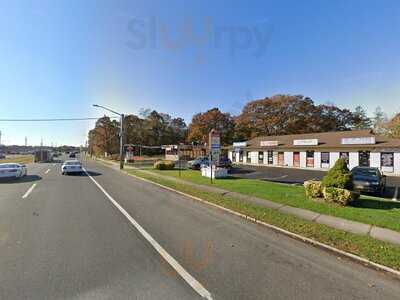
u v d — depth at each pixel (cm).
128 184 1877
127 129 8200
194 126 7731
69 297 415
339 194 1062
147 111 9294
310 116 6144
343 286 460
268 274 501
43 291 431
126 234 729
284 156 4162
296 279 483
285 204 1091
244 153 4972
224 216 952
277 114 6262
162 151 8912
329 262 561
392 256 571
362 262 559
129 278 477
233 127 7606
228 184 1712
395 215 908
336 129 6359
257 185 1642
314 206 1038
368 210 979
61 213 970
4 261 545
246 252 610
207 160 3397
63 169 2572
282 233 756
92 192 1480
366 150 3191
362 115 7119
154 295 423
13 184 1814
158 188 1673
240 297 421
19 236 703
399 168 2925
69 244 646
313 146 3716
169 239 692
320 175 2692
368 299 420
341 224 816
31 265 527
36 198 1273
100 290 436
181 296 421
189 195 1358
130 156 5569
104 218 902
